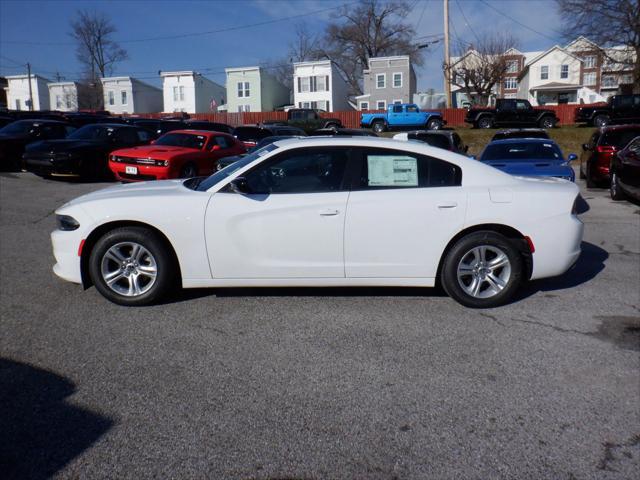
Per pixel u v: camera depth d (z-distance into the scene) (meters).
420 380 3.58
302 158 4.79
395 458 2.78
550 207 4.85
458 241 4.82
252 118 44.16
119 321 4.55
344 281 4.80
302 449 2.84
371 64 51.72
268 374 3.65
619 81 50.62
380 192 4.73
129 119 25.23
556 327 4.50
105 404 3.26
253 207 4.66
